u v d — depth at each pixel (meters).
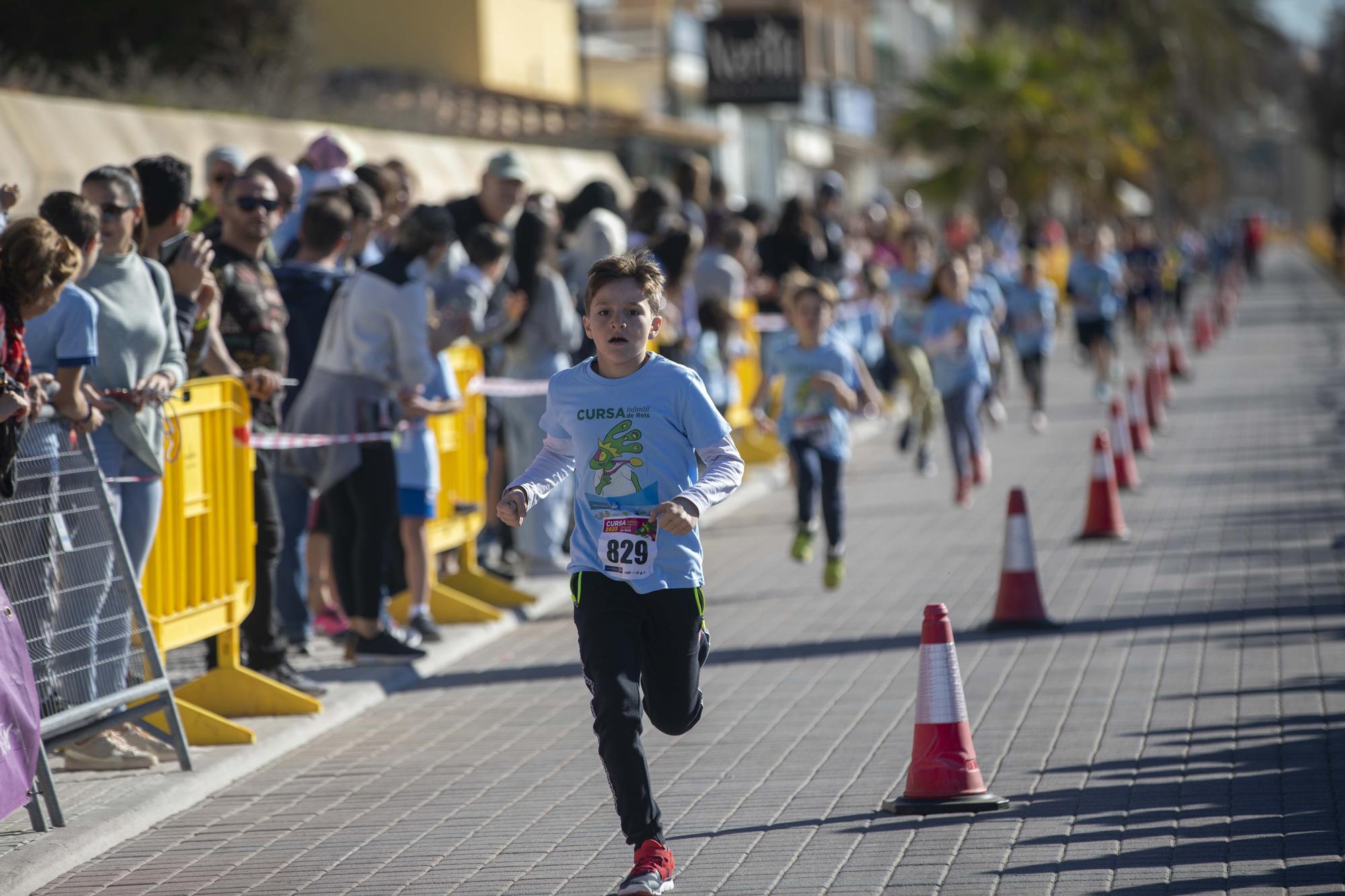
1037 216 106.94
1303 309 101.81
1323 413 47.66
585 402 12.74
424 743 18.06
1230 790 14.62
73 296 15.50
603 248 28.28
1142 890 12.16
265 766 17.36
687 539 12.55
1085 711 17.66
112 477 16.53
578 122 65.94
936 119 106.31
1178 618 22.30
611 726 12.04
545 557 27.62
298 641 21.89
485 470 25.62
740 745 17.11
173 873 13.84
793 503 36.44
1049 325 46.97
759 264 41.44
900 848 13.45
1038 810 14.31
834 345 25.84
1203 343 75.00
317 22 65.50
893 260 52.91
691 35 91.50
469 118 60.78
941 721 14.62
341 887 13.30
